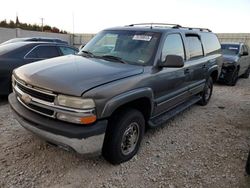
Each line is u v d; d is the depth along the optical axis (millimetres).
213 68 5973
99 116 2660
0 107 5145
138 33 3977
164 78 3734
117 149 3016
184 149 3750
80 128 2594
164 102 3930
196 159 3471
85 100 2547
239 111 5949
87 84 2664
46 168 3016
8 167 2982
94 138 2658
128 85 2979
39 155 3279
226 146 3936
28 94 2912
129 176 2977
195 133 4398
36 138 3730
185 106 4887
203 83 5668
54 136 2660
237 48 10320
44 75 2873
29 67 3281
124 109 3143
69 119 2605
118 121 2982
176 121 4973
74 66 3186
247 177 3104
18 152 3324
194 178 3023
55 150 3416
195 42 5082
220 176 3096
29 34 25625
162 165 3260
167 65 3539
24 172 2910
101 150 2838
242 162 3461
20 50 5734
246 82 10984
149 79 3363
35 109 2854
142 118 3369
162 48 3748
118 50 3793
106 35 4246
